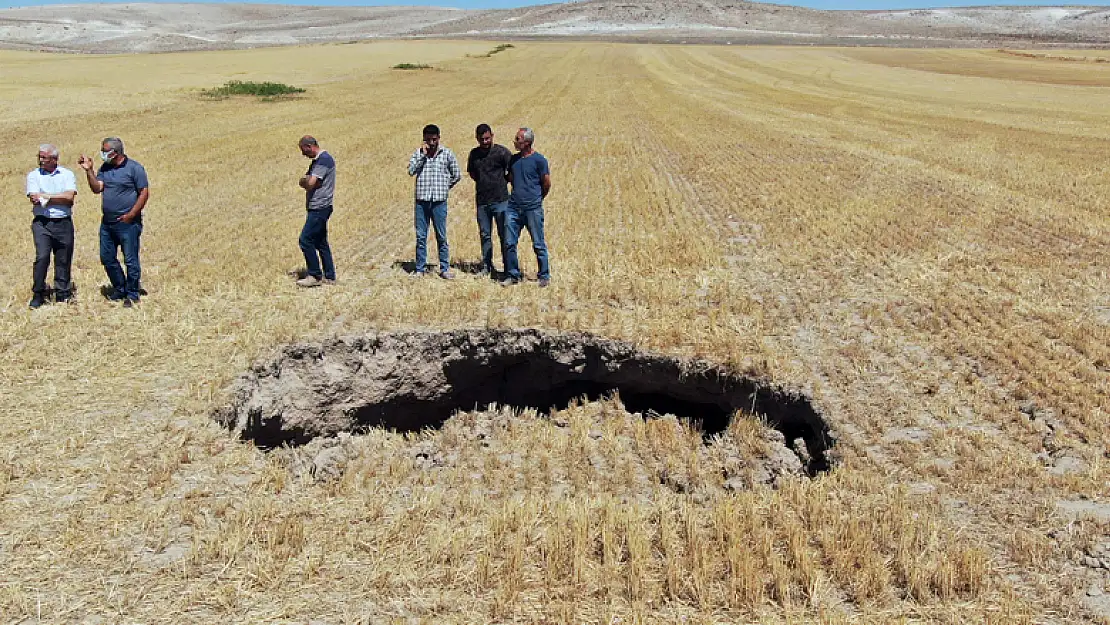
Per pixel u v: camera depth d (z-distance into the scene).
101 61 53.50
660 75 49.31
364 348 7.17
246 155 19.83
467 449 6.10
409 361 7.32
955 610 3.91
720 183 15.79
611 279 9.21
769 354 6.89
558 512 4.67
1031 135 23.53
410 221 12.85
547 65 56.38
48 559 4.21
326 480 5.21
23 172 17.05
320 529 4.55
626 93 38.06
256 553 4.25
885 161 18.28
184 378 6.37
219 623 3.79
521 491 5.35
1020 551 4.31
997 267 9.74
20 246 10.96
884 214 12.63
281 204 14.22
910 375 6.63
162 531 4.46
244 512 4.61
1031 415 5.94
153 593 3.98
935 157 19.11
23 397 6.02
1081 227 11.73
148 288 8.84
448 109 31.45
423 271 9.34
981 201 13.68
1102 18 149.88
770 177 16.34
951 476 5.06
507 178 8.72
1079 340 7.24
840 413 5.97
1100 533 4.45
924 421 5.85
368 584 4.07
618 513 4.70
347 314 7.75
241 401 6.16
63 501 4.70
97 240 11.38
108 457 5.15
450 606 3.92
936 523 4.57
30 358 6.73
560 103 33.59
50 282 9.18
